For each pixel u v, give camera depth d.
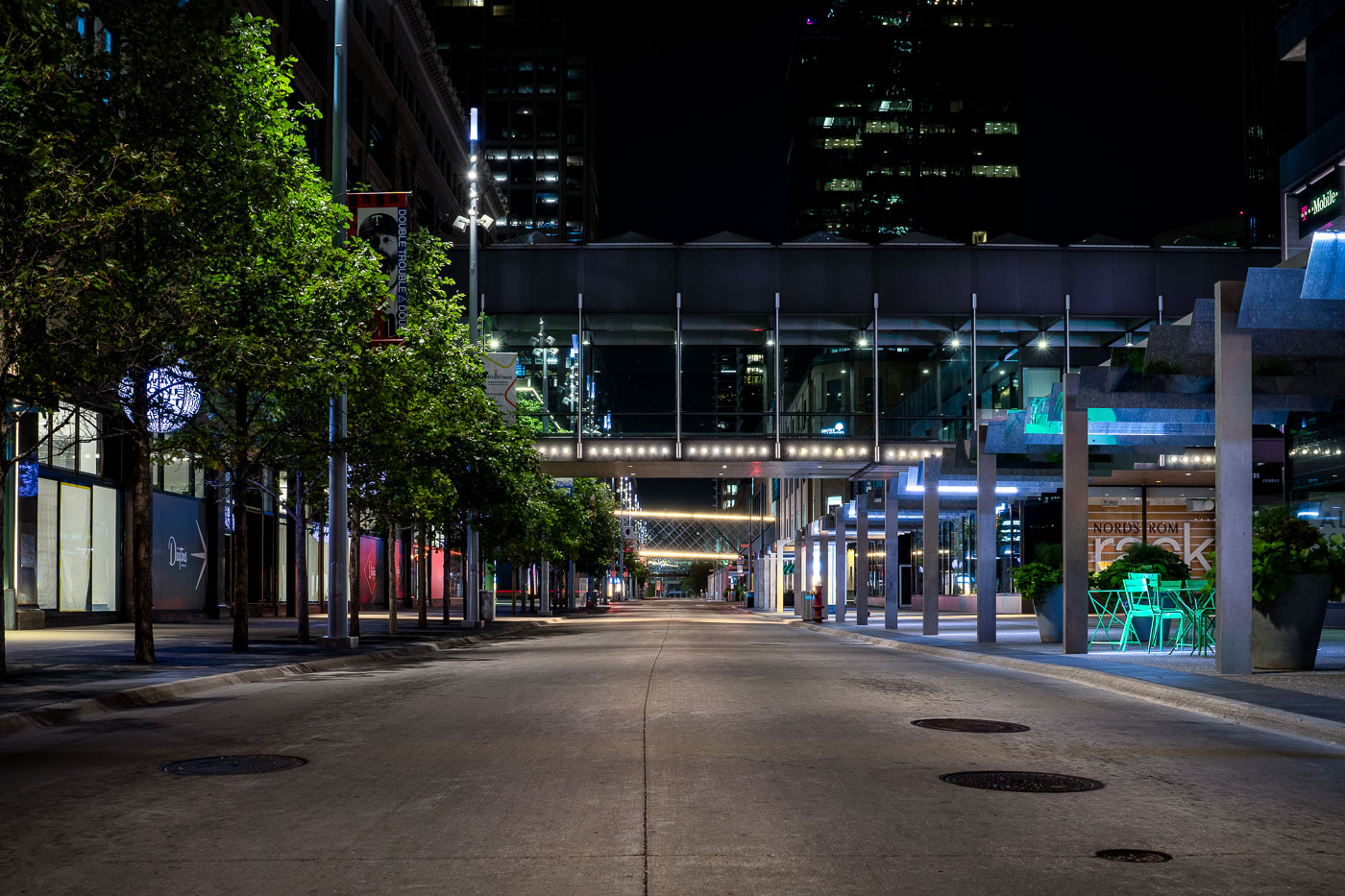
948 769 8.45
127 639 26.30
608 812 6.95
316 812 6.97
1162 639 21.44
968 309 46.62
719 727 10.78
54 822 6.72
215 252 17.62
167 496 38.84
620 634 36.03
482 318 44.66
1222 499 15.59
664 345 47.22
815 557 54.44
